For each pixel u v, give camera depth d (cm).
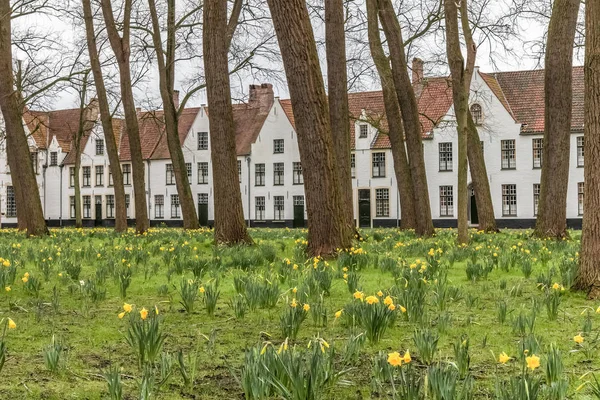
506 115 4694
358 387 444
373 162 5075
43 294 854
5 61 2205
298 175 5303
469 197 4800
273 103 5409
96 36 2611
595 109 813
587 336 596
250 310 730
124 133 6066
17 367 495
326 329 632
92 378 470
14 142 2233
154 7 2955
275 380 387
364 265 1093
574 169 4516
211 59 1625
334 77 1880
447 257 1269
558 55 2006
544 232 2039
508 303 759
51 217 6178
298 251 1302
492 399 412
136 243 1689
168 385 451
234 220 1608
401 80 2295
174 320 683
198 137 5650
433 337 518
